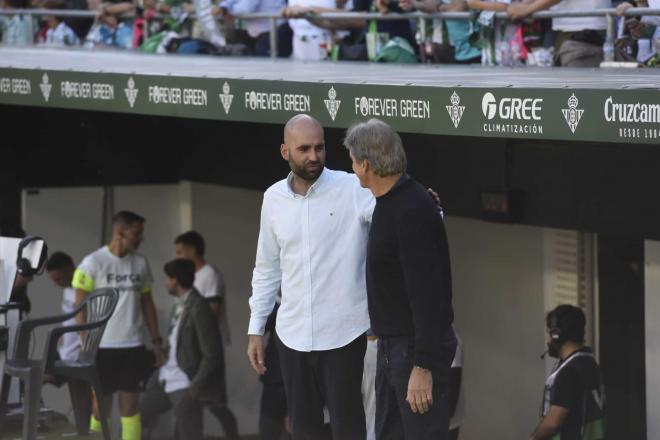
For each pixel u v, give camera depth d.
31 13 47.00
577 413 25.66
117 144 43.12
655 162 24.27
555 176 26.81
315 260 19.02
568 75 22.81
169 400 35.53
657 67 24.86
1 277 26.81
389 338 17.75
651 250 26.42
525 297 31.91
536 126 18.56
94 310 27.92
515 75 23.34
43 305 43.00
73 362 26.55
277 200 19.22
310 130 18.48
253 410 43.41
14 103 32.28
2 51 42.22
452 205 30.06
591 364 25.78
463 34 30.55
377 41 32.66
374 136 17.03
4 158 41.47
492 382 33.31
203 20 39.31
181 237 38.78
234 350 44.16
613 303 29.38
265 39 37.66
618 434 29.45
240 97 24.98
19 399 28.03
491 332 33.22
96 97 29.22
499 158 28.20
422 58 31.28
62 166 42.50
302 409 19.70
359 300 19.08
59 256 38.59
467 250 33.78
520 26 28.17
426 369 16.91
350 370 19.19
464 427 34.16
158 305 45.56
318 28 35.09
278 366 30.92
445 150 30.02
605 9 25.45
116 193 44.38
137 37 43.34
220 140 40.47
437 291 16.86
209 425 35.19
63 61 34.53
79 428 28.89
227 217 44.22
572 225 26.50
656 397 26.80
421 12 30.58
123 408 35.47
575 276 30.06
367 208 18.84
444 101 20.30
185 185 44.25
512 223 28.12
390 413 18.31
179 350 35.38
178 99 26.64
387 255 17.25
